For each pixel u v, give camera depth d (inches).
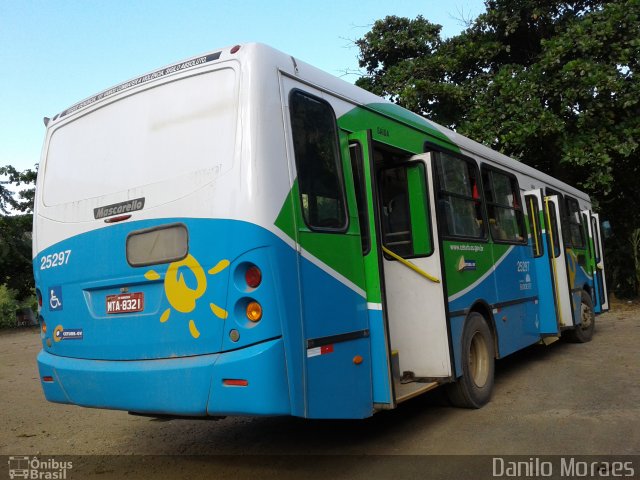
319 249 160.7
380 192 224.5
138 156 171.2
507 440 195.9
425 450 189.6
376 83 662.5
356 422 227.5
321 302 158.6
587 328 402.3
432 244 213.5
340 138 182.2
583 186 572.4
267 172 149.8
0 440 229.5
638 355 341.1
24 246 842.2
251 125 151.8
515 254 304.7
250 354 142.6
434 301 211.6
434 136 245.4
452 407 241.9
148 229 163.6
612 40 540.4
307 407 148.9
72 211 185.0
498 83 572.1
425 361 212.1
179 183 160.2
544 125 538.6
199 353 152.1
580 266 401.1
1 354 508.4
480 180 279.1
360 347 172.1
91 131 185.9
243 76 156.4
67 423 253.6
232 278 147.6
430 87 599.5
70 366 176.6
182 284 155.4
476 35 631.2
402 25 673.0
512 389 272.8
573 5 607.2
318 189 165.9
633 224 659.4
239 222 147.9
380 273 178.1
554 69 553.9
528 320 312.2
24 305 1001.5
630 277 668.7
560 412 227.1
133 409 161.0
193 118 162.4
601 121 544.1
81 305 177.9
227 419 246.1
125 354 166.1
